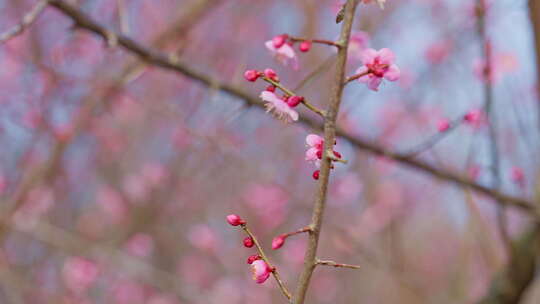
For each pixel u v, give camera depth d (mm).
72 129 5746
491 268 4926
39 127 7016
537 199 4586
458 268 6148
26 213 6941
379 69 2178
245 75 2129
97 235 8305
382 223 7289
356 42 3377
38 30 7457
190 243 8828
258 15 9523
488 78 3947
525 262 4715
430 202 8844
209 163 8500
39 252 7586
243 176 8391
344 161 1842
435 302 7125
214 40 9164
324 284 8484
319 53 7555
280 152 8625
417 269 9023
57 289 7285
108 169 8797
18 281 6199
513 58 4508
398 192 7781
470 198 4375
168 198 8594
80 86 7070
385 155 4422
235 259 8555
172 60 3943
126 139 8781
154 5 8734
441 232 9227
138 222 8461
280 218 8484
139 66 4680
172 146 8656
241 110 4117
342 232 6227
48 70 6094
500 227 4594
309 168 8625
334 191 7695
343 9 2031
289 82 8320
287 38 2238
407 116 7574
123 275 7516
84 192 8703
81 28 3674
